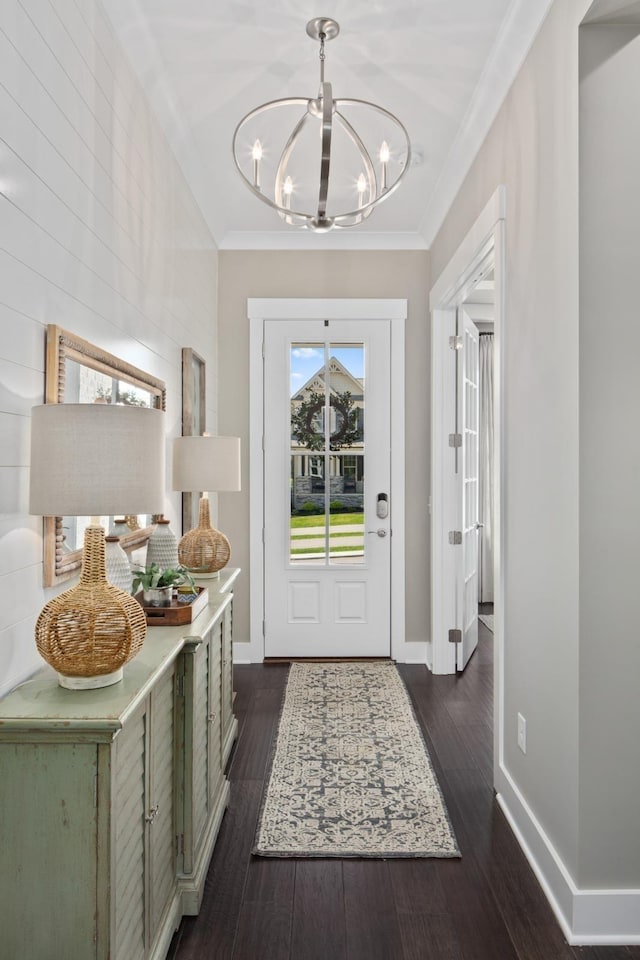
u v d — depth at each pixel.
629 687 1.69
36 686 1.30
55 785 1.15
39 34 1.45
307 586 4.07
